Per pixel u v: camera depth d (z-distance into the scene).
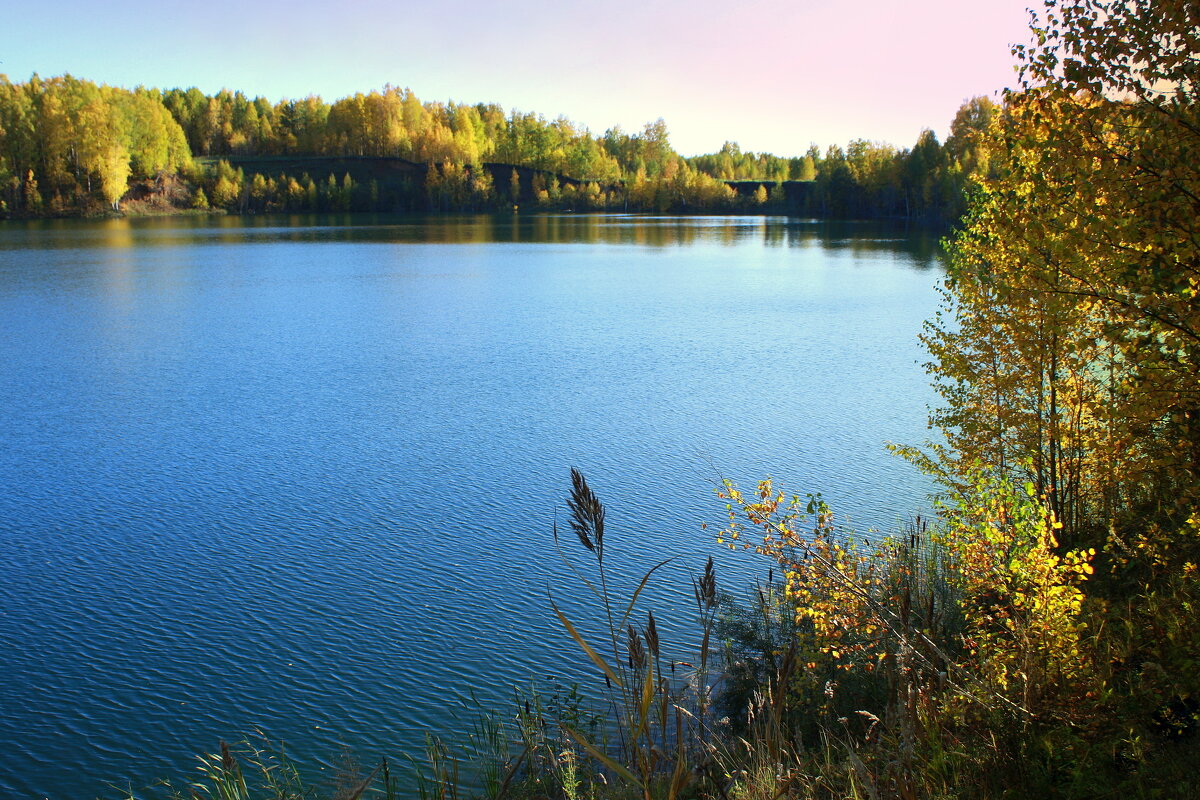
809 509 9.99
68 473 23.42
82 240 107.81
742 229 146.75
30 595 16.59
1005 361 14.05
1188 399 8.33
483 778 10.50
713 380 34.31
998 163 13.63
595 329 46.91
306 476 23.16
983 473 10.67
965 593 10.71
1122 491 13.31
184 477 23.11
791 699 9.28
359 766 11.36
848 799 5.14
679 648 13.59
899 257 90.94
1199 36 7.40
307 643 14.79
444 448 25.53
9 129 155.50
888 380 34.06
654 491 21.80
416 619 15.56
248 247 101.69
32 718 12.77
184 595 16.59
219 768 11.22
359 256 92.38
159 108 181.75
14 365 37.06
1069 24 8.20
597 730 11.06
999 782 5.90
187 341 43.03
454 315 51.97
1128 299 8.54
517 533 19.33
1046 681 6.71
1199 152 7.46
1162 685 6.73
